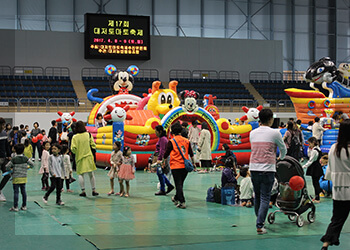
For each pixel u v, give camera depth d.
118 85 18.02
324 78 19.89
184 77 32.75
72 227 6.65
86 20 29.62
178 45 32.69
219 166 14.48
